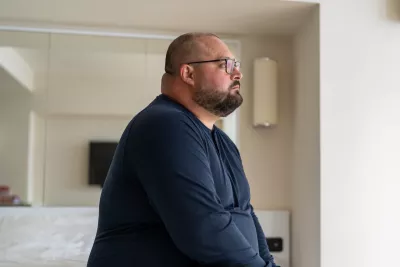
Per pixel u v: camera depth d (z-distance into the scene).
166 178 0.93
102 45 2.03
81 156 2.10
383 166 1.66
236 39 2.01
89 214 1.98
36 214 1.94
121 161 1.03
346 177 1.63
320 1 1.66
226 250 0.92
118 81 2.11
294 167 1.93
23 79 2.06
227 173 1.13
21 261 1.65
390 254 1.63
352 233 1.62
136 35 2.00
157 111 1.02
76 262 1.66
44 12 1.78
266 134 1.98
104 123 2.12
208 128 1.15
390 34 1.70
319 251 1.61
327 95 1.64
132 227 1.02
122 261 1.00
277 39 2.02
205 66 1.13
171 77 1.16
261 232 1.29
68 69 2.08
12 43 1.97
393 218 1.65
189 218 0.90
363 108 1.66
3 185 2.03
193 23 1.89
